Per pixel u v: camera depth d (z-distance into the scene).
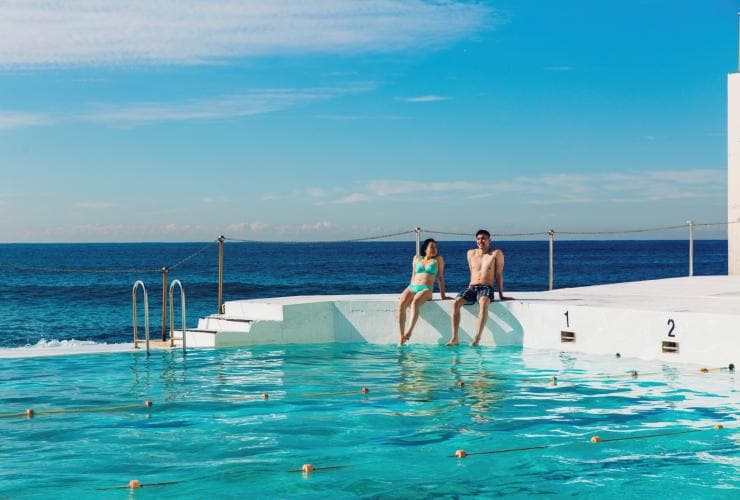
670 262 98.56
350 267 86.06
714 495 4.99
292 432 6.66
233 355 11.47
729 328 9.68
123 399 8.14
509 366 10.27
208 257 124.56
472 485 5.21
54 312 34.59
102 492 5.07
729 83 18.11
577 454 5.95
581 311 11.48
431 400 8.04
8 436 6.56
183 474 5.46
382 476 5.40
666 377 9.25
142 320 30.70
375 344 12.76
